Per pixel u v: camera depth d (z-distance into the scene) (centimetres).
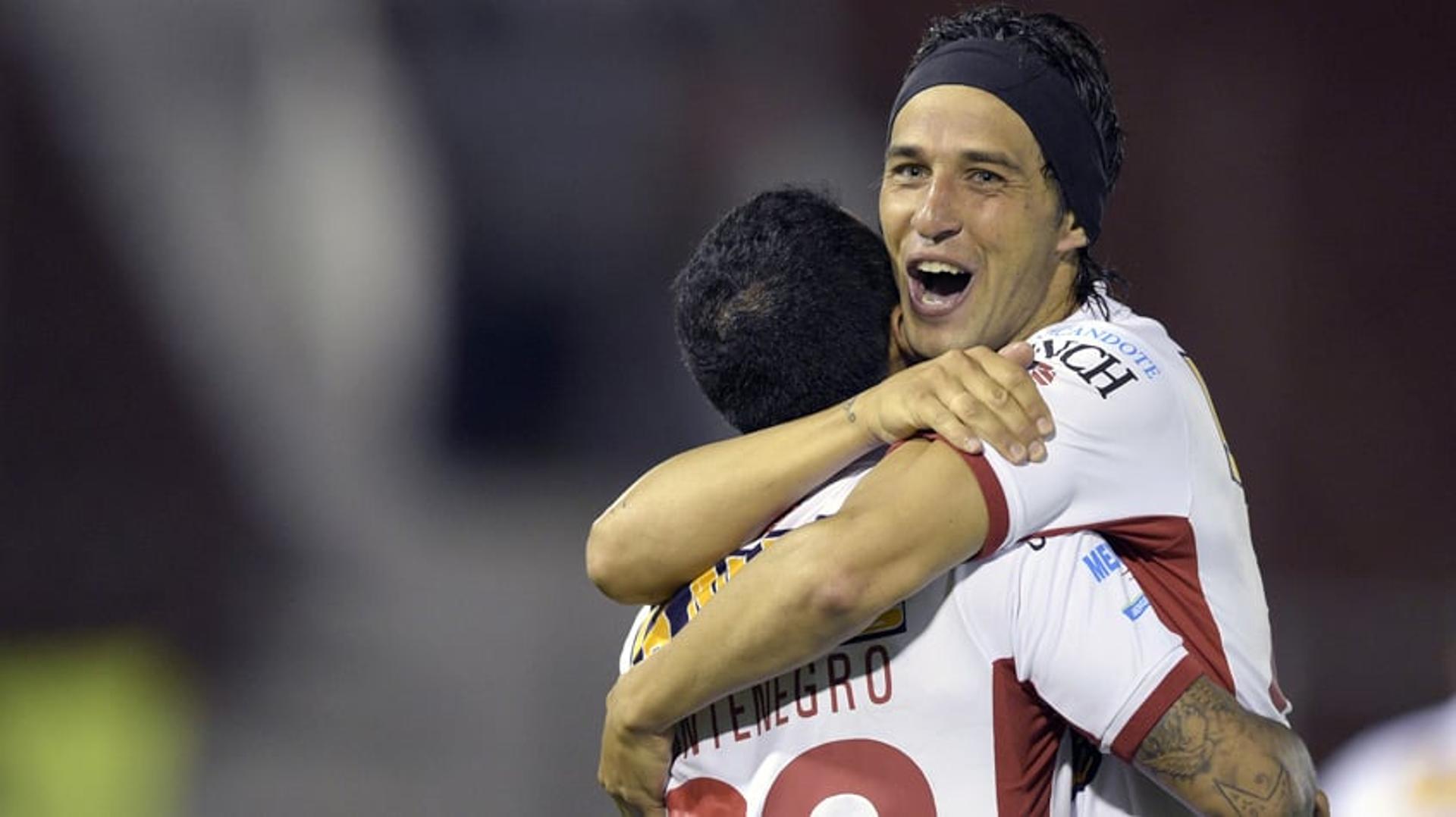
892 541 834
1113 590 859
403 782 2992
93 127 3597
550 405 3597
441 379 3606
